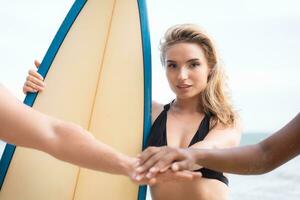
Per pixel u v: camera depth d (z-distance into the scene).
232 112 2.58
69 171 2.56
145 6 2.75
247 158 1.90
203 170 2.36
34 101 2.64
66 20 2.76
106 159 1.64
